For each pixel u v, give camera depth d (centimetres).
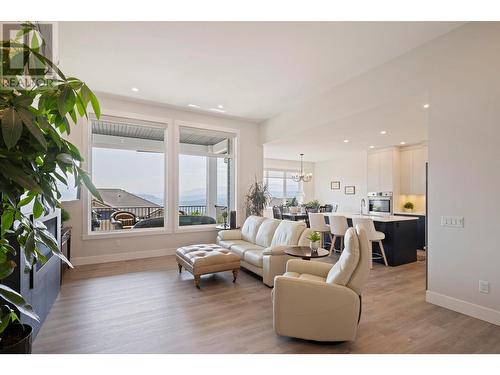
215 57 346
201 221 601
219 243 499
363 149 788
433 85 304
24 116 100
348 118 438
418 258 537
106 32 292
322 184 1079
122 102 502
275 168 1041
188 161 593
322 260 504
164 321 259
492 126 259
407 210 729
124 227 530
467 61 276
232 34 297
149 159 551
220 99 500
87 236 474
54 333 235
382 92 362
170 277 399
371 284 374
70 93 122
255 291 344
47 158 122
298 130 534
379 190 766
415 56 324
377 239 458
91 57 346
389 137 604
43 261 141
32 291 221
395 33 294
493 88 259
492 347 216
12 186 110
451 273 288
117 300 311
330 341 216
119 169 525
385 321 261
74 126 464
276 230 418
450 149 289
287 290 220
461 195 280
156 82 423
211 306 296
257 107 548
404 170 735
